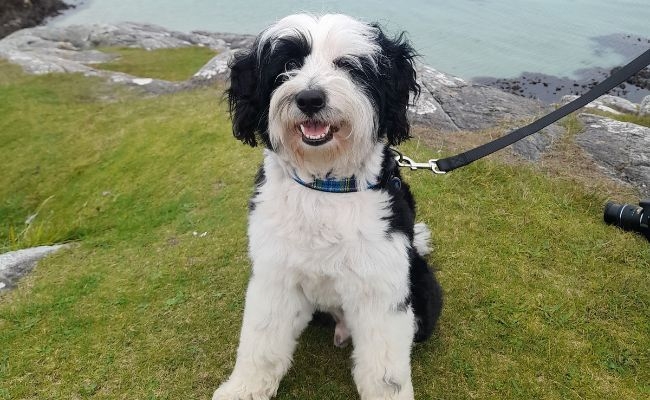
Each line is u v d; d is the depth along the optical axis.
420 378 0.82
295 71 0.64
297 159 0.67
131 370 0.87
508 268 1.01
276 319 0.72
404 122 0.72
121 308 1.01
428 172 1.28
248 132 0.73
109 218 1.51
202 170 1.54
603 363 0.84
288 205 0.67
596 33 3.33
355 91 0.64
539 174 1.28
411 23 3.42
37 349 0.93
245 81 0.72
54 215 1.68
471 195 1.21
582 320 0.91
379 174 0.69
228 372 0.85
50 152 2.07
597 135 1.43
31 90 2.65
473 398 0.79
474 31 3.35
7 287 1.18
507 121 1.57
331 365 0.84
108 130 2.15
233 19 4.41
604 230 1.10
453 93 1.77
